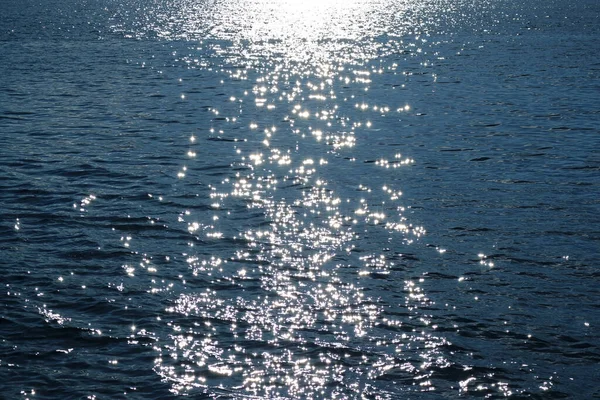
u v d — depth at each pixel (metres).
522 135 32.97
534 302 17.52
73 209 23.25
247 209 23.52
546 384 14.34
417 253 20.17
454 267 19.31
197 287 18.08
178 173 27.16
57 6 121.19
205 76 50.81
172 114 37.25
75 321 16.30
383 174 27.30
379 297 17.61
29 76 48.53
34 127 33.66
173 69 53.91
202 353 15.17
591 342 15.80
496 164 28.48
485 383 14.34
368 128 34.72
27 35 75.75
